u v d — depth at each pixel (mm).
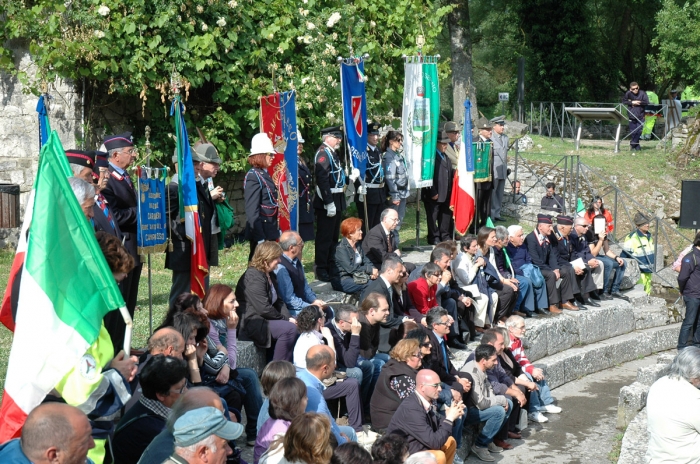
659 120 27375
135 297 7918
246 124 14391
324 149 11312
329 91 14391
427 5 16828
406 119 13406
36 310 4785
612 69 35812
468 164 13688
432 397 7703
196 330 6469
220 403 4676
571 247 13797
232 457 6180
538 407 10617
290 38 13992
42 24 12281
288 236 9266
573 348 12898
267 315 8453
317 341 8070
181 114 8297
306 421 5293
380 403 8203
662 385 6512
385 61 15922
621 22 36625
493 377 9773
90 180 6945
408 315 10211
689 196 15820
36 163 13758
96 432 4906
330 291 10836
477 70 39750
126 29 12414
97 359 4938
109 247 5863
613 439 9930
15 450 3869
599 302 14172
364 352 8969
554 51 32562
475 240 11266
